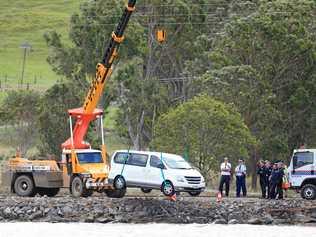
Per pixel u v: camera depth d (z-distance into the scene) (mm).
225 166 142000
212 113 177250
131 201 123000
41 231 105500
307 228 108688
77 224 113625
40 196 146125
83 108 150375
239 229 106875
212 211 119062
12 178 147625
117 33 152875
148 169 140000
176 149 177750
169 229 106812
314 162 138125
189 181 137750
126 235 100750
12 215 120750
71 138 145125
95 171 141250
